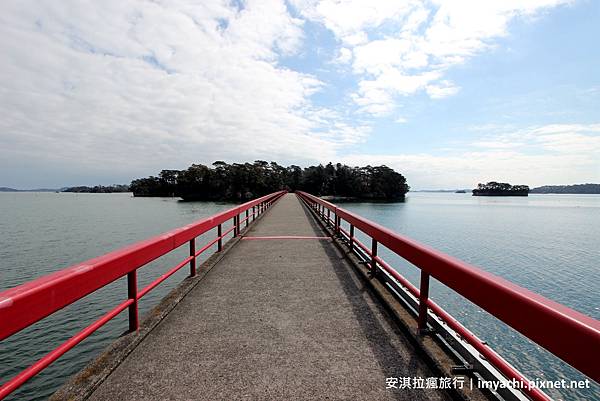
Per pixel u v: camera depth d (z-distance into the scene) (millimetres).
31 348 11625
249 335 3012
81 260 24531
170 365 2492
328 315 3494
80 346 11625
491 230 49188
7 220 56875
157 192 162625
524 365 11625
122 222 50500
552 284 21203
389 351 2719
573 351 1235
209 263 5684
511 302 1595
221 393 2146
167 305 3633
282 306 3766
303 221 12898
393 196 149875
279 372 2400
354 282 4730
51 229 42812
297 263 5906
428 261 2623
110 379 2301
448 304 16859
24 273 21078
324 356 2635
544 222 67500
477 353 2293
